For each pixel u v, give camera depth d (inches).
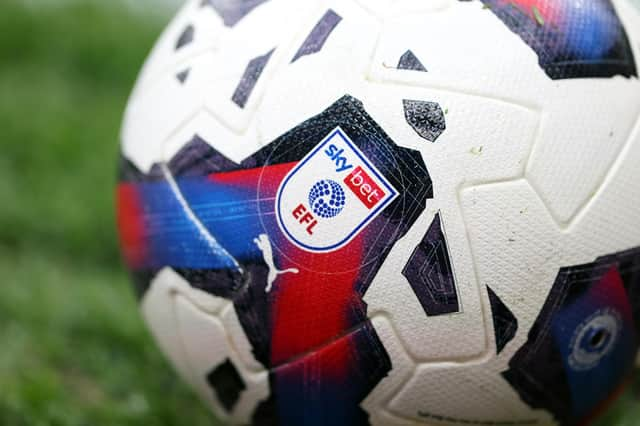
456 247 19.8
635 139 20.3
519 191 19.7
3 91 42.9
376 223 19.8
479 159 19.7
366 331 20.2
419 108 19.7
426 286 19.9
